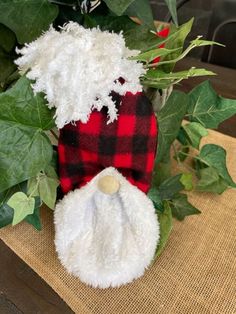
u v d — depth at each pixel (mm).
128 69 160
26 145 176
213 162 262
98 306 189
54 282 201
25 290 210
